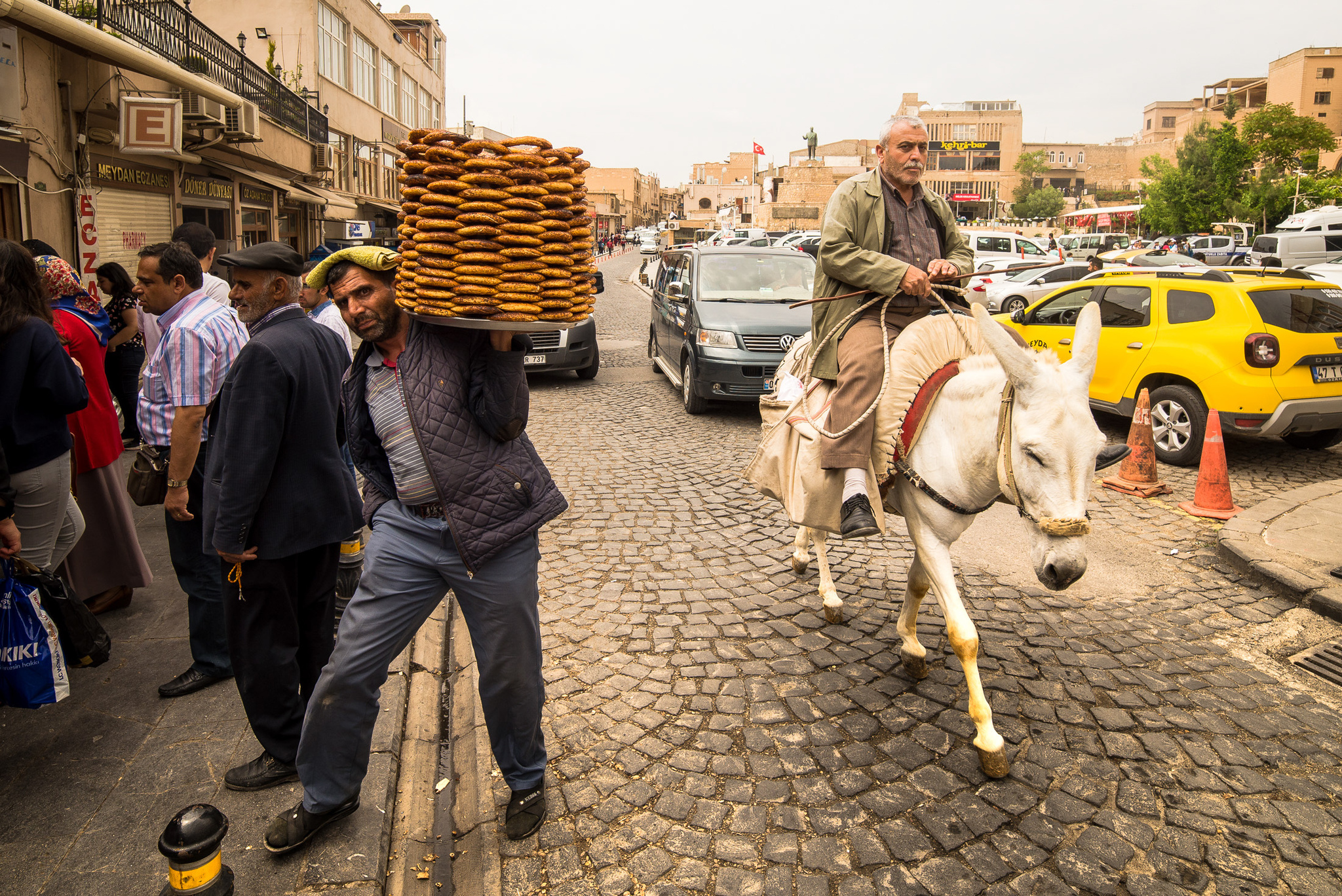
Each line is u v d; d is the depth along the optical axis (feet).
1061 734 11.40
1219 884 8.70
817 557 16.37
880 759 10.87
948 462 10.51
